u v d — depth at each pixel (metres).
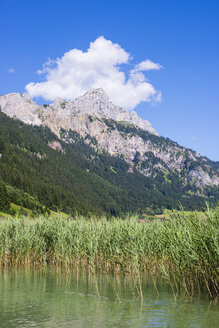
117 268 19.12
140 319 10.35
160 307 11.79
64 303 12.70
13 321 10.43
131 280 17.61
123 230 19.20
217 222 12.64
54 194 158.50
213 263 12.62
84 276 19.17
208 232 12.70
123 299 13.27
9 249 23.98
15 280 17.89
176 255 14.01
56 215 25.55
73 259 21.23
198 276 14.53
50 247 23.28
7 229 24.86
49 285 16.41
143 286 15.91
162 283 16.62
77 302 12.84
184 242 13.85
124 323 9.97
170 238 14.90
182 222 14.98
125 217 21.22
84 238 20.64
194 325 9.59
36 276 19.17
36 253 23.58
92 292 14.71
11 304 12.61
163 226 17.09
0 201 106.94
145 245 18.12
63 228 22.28
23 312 11.48
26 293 14.57
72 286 16.16
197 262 13.33
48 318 10.68
